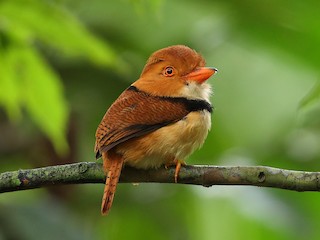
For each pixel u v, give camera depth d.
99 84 12.09
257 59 12.37
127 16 11.73
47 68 9.18
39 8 8.91
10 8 8.89
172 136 7.78
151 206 12.60
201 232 11.90
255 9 10.64
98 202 12.45
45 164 12.23
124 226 12.65
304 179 7.02
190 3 11.30
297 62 11.09
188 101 8.19
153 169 7.72
